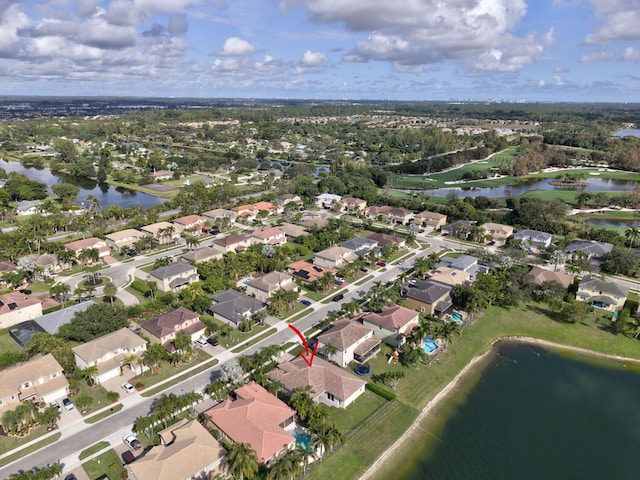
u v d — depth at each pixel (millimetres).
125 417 69000
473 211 184875
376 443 65875
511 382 83500
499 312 107875
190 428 61781
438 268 125750
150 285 112750
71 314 96688
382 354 88750
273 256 133375
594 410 76875
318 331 95875
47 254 131750
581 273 132875
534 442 68875
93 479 56906
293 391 71000
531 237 155875
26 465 59188
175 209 195875
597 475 63406
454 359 88375
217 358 85625
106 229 165500
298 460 54594
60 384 73562
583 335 99312
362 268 131000
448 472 62312
